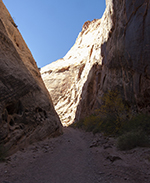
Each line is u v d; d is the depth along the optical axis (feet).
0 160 18.81
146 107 34.12
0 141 21.90
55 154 22.47
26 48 52.75
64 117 153.99
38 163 17.88
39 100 39.70
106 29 69.46
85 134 46.93
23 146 27.07
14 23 49.44
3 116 24.23
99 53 87.40
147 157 15.40
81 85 133.69
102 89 73.61
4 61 28.37
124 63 44.04
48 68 205.16
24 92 32.01
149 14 29.71
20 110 30.04
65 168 15.43
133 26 35.91
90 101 99.09
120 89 49.60
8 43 33.42
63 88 170.50
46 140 36.17
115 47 51.52
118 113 33.83
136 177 11.60
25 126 30.32
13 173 14.49
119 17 48.11
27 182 12.21
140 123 26.84
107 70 66.85
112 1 56.18
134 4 35.53
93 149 23.66
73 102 151.23
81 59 167.02
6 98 25.39
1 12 42.65
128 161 15.61
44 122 38.81
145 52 31.12
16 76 30.04
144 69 32.32
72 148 26.32
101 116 42.14
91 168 14.75
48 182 12.09
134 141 19.84
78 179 12.30
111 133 33.17
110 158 16.61
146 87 32.83
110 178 11.86
